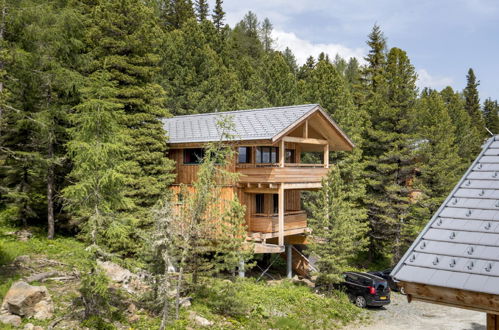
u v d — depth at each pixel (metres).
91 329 11.22
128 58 22.14
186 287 15.66
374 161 30.58
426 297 5.61
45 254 17.11
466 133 46.38
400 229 29.03
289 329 15.32
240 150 23.80
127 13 22.59
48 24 18.05
